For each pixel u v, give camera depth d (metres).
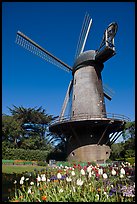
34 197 5.29
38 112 58.28
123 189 5.49
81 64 32.88
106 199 5.05
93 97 30.88
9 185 8.73
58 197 4.99
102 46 31.20
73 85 33.22
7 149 41.88
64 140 34.16
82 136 30.33
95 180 6.82
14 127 48.59
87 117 28.28
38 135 57.47
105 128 29.86
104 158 29.94
